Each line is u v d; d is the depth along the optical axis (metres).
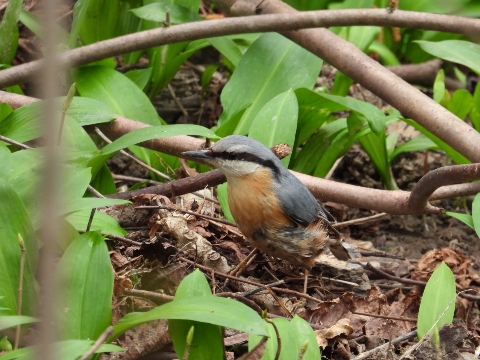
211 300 6.26
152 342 7.04
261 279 9.62
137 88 11.79
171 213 9.48
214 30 11.77
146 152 11.69
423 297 7.85
